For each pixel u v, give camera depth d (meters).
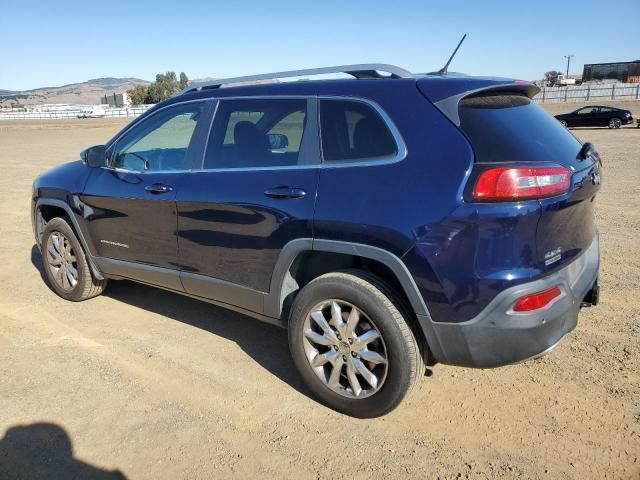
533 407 3.23
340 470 2.77
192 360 3.92
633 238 6.61
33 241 7.33
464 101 2.85
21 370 3.80
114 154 4.47
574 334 4.10
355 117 3.06
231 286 3.60
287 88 3.40
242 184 3.41
